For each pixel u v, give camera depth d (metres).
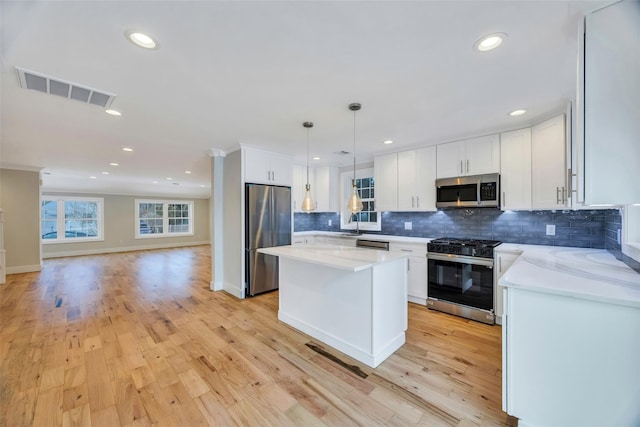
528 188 2.88
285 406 1.76
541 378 1.46
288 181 4.41
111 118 2.71
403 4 1.24
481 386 1.95
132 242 9.05
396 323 2.48
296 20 1.35
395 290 2.46
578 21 1.33
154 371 2.14
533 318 1.47
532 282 1.50
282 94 2.20
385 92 2.16
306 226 5.83
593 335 1.33
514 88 2.10
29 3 1.20
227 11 1.28
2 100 2.27
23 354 2.39
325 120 2.80
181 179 7.41
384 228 4.68
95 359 2.31
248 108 2.48
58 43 1.51
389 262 2.38
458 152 3.41
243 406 1.76
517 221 3.31
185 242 10.23
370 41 1.53
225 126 2.99
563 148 2.51
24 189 5.54
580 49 1.29
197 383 2.00
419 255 3.61
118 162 5.01
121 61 1.71
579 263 2.03
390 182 4.09
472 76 1.92
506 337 1.54
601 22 1.25
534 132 2.82
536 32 1.45
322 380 2.03
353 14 1.31
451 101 2.34
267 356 2.37
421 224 4.18
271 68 1.80
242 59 1.70
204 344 2.58
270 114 2.63
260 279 4.06
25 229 5.58
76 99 2.25
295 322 2.92
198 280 5.04
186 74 1.87
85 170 5.88
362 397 1.84
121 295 4.11
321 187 5.33
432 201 3.64
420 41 1.53
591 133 1.28
